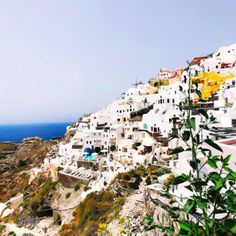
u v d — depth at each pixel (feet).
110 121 357.20
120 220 42.45
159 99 294.66
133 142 267.59
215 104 234.38
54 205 256.93
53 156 399.44
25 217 270.05
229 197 19.93
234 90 243.19
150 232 79.66
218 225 19.98
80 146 320.70
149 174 187.32
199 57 430.61
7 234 245.65
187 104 22.56
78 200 237.04
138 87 436.35
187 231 20.94
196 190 20.20
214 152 73.72
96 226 156.04
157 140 253.65
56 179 291.79
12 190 393.29
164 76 445.78
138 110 337.93
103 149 309.22
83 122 429.79
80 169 274.98
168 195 24.09
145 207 104.53
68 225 198.29
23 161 533.14
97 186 222.48
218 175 20.16
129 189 183.93
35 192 303.89
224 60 370.32
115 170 243.40
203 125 22.16
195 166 21.13
